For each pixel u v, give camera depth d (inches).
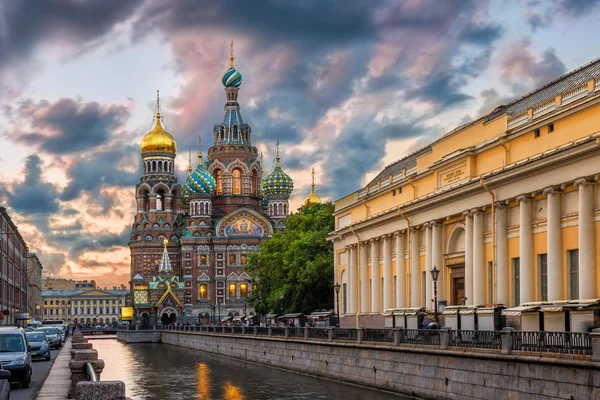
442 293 2357.3
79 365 1307.8
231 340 3772.1
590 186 1707.7
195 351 4606.3
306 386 2240.4
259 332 3287.4
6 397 849.5
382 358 2032.5
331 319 3186.5
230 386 2349.9
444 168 2358.5
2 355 1633.9
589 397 1246.9
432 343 1791.3
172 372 2960.1
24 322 5989.2
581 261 1701.5
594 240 1692.9
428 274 2423.7
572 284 1774.1
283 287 4279.0
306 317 3801.7
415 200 2477.9
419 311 2380.7
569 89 1835.6
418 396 1829.5
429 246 2426.2
